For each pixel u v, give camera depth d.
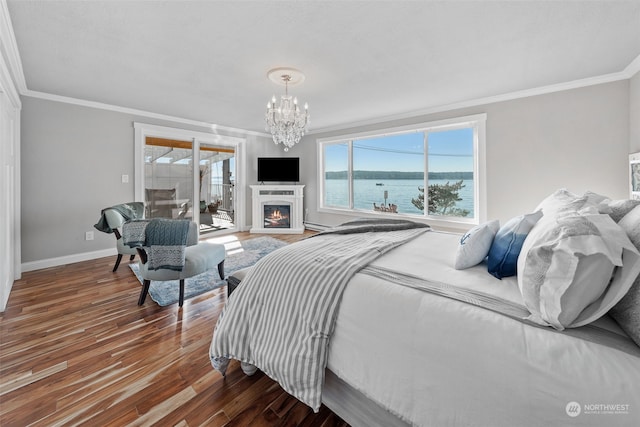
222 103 3.76
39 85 3.06
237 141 5.57
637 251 0.77
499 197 3.58
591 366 0.67
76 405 1.31
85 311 2.26
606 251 0.74
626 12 1.79
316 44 2.19
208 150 5.21
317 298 1.16
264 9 1.76
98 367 1.58
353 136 5.11
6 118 2.37
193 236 2.98
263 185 5.73
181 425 1.21
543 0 1.68
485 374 0.76
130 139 4.09
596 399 0.63
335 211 5.55
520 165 3.40
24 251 3.27
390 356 0.95
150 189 4.48
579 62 2.53
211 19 1.86
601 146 2.91
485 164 3.65
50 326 2.03
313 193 5.91
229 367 1.61
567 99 3.07
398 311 0.98
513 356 0.75
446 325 0.88
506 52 2.33
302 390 1.10
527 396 0.69
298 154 6.09
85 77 2.83
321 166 5.79
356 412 1.10
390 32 2.02
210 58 2.42
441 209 4.25
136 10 1.75
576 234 0.82
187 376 1.52
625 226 0.90
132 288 2.75
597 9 1.77
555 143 3.17
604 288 0.78
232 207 5.70
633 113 2.69
